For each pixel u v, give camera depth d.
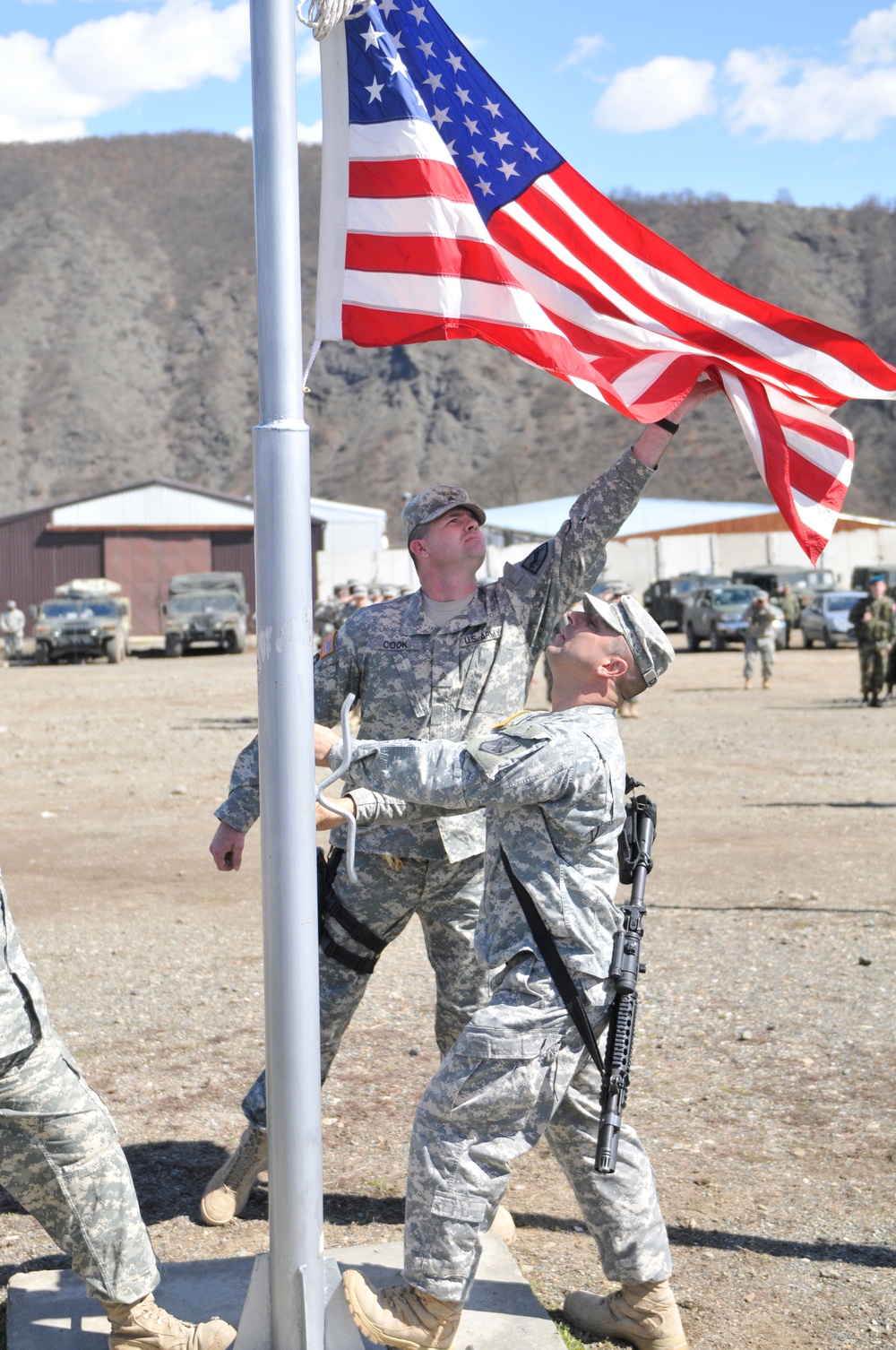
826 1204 3.87
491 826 2.88
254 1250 3.63
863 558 55.75
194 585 41.72
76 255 175.75
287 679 2.63
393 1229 3.76
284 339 2.60
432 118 3.76
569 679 2.95
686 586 41.91
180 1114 4.65
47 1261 3.66
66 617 36.50
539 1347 3.03
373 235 3.54
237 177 194.75
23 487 145.38
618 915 2.86
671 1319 3.09
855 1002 5.71
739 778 12.95
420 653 3.46
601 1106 2.77
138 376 159.50
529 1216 3.88
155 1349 2.87
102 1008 5.93
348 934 3.56
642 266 4.02
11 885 8.62
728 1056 5.12
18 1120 2.70
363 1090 4.84
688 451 128.50
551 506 58.09
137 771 14.27
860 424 135.88
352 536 53.28
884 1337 3.18
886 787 12.23
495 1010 2.73
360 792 3.05
